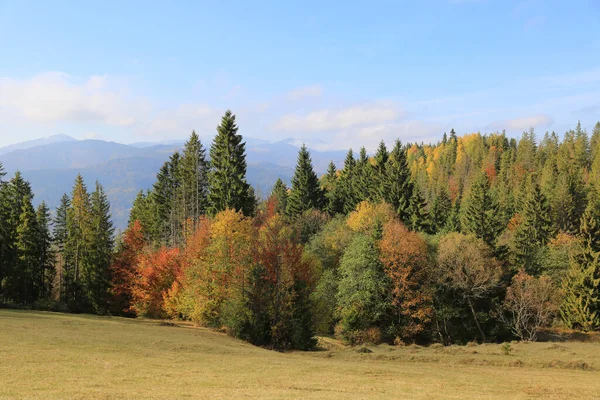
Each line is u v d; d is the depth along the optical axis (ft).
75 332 112.57
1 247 220.64
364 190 327.88
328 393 59.67
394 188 288.30
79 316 167.22
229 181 225.35
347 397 56.59
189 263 185.88
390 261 174.50
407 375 82.43
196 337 128.26
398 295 169.27
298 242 187.52
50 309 201.57
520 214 318.04
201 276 166.71
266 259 149.79
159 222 302.66
